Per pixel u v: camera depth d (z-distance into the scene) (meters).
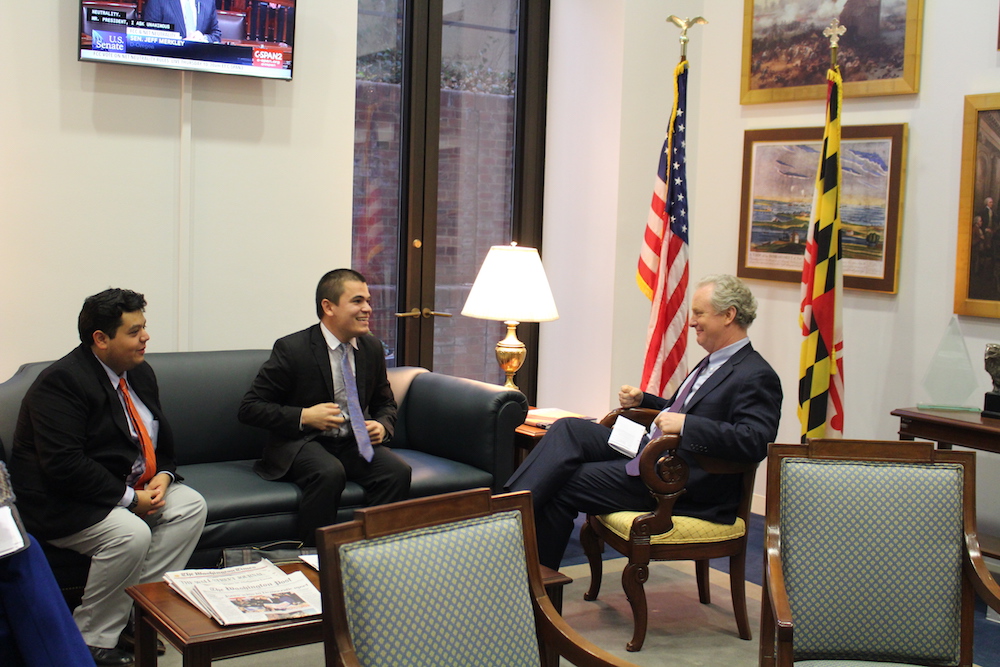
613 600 3.57
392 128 4.88
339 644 1.59
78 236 3.72
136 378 3.12
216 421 3.67
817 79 4.53
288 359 3.54
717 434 3.00
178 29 3.72
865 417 4.41
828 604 2.22
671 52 5.02
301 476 3.37
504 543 1.81
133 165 3.80
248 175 4.03
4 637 1.61
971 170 3.98
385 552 1.66
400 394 4.15
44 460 2.78
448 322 5.16
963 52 4.03
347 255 4.29
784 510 2.29
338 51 4.17
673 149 4.49
